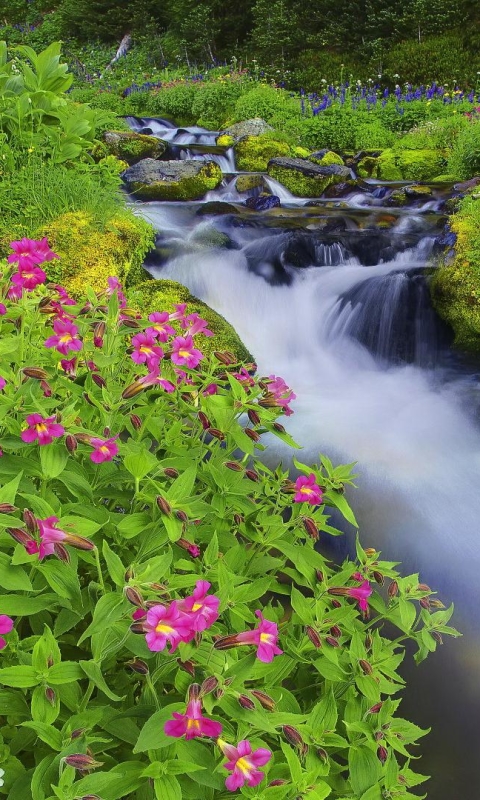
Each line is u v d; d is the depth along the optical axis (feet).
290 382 19.80
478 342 20.25
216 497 6.81
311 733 5.88
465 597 11.73
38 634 6.01
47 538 5.02
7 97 22.26
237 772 4.60
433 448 15.84
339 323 21.65
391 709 6.29
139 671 5.31
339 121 45.52
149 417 7.20
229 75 61.26
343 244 23.73
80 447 6.34
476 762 8.99
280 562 6.95
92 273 18.45
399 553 12.63
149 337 6.89
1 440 5.99
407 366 20.99
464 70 55.06
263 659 4.89
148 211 26.89
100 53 77.82
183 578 5.71
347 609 6.24
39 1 90.63
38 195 19.83
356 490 14.07
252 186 34.06
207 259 22.09
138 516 5.98
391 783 6.01
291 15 67.41
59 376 7.22
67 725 5.03
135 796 5.73
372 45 61.11
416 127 44.62
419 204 30.68
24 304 7.76
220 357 7.99
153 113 59.06
